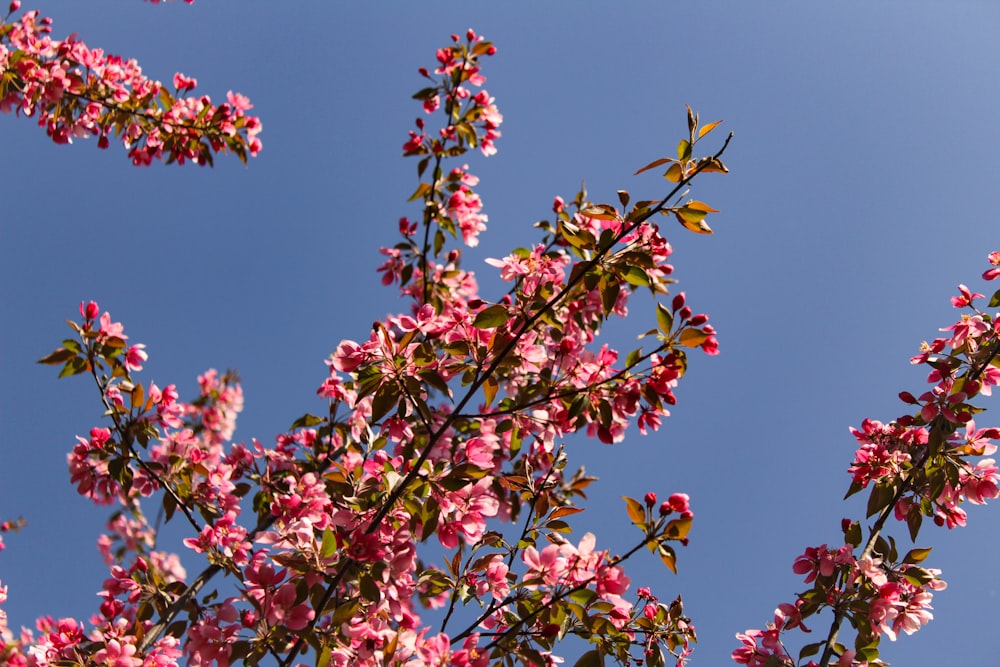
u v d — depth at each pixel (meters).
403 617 3.85
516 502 5.03
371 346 3.58
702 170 3.33
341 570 3.58
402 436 3.92
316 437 5.42
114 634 3.82
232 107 6.70
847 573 4.39
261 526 4.72
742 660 4.39
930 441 4.64
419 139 6.25
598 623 3.65
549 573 3.70
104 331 4.48
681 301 3.61
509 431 4.83
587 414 4.03
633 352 3.71
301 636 3.62
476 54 6.26
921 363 4.90
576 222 4.96
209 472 4.66
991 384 4.75
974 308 4.93
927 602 4.36
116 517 5.81
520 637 3.80
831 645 4.21
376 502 3.79
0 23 5.95
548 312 3.74
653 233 3.61
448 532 3.63
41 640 4.12
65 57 6.09
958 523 4.62
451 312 3.87
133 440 4.54
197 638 3.59
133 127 6.35
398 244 6.26
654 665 4.04
